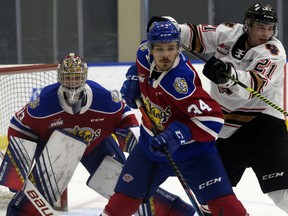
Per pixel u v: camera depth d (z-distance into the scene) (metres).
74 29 20.95
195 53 7.64
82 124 7.99
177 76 6.46
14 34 21.19
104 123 8.06
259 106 7.60
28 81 14.02
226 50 7.61
